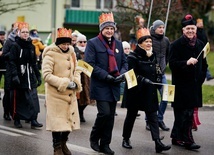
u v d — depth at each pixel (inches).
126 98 388.2
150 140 430.0
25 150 390.9
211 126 502.6
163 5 963.3
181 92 397.4
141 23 626.2
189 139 397.7
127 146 397.7
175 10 1047.0
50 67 351.3
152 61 386.9
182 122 401.4
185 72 393.7
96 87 366.6
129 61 382.3
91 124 500.7
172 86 375.9
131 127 395.5
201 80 404.8
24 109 473.4
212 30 1747.0
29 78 470.6
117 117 544.1
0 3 1170.6
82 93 502.6
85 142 418.3
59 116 354.0
